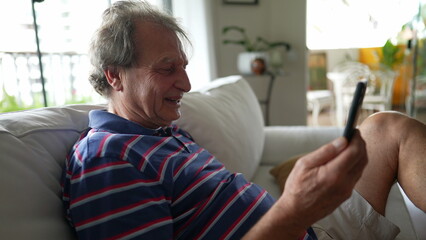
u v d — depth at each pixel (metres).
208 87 1.60
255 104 1.78
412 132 1.04
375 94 5.43
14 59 2.28
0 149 0.69
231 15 3.54
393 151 1.06
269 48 3.77
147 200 0.73
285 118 3.87
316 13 6.00
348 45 6.04
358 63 5.69
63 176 0.80
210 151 1.25
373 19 5.81
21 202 0.67
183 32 0.97
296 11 3.62
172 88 0.88
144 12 0.88
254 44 3.70
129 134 0.83
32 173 0.73
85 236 0.71
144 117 0.91
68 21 2.59
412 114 4.14
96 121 0.87
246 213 0.84
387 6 5.65
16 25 2.25
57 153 0.84
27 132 0.78
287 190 0.61
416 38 4.04
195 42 2.78
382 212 1.09
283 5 3.65
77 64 2.68
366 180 1.11
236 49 3.61
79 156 0.77
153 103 0.87
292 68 3.75
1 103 2.05
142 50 0.84
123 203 0.71
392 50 5.62
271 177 1.58
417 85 4.10
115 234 0.69
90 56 0.91
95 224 0.70
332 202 0.57
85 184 0.73
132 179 0.73
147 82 0.85
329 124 5.10
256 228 0.65
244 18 3.61
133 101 0.88
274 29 3.73
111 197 0.71
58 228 0.73
